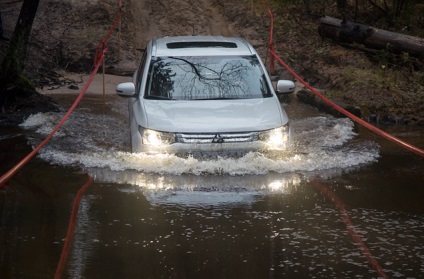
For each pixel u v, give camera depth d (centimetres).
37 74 1970
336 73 1970
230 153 1103
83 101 1706
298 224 850
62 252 747
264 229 830
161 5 2612
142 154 1110
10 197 955
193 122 1111
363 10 2541
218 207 917
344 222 860
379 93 1694
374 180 1063
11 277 677
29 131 1375
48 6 2395
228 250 758
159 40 1383
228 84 1211
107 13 2411
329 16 2478
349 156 1201
